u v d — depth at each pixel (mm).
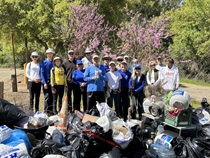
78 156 4254
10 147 3930
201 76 26094
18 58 34219
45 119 5203
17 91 13492
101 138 4500
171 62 7844
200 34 25328
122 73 8031
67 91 7832
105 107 5387
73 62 8344
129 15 16219
